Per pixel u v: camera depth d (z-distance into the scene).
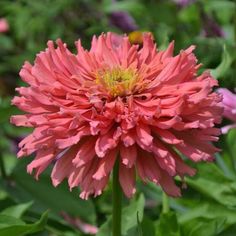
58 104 0.40
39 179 0.59
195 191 0.57
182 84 0.42
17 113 0.54
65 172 0.41
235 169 0.58
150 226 0.50
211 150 0.41
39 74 0.42
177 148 0.41
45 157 0.41
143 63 0.44
